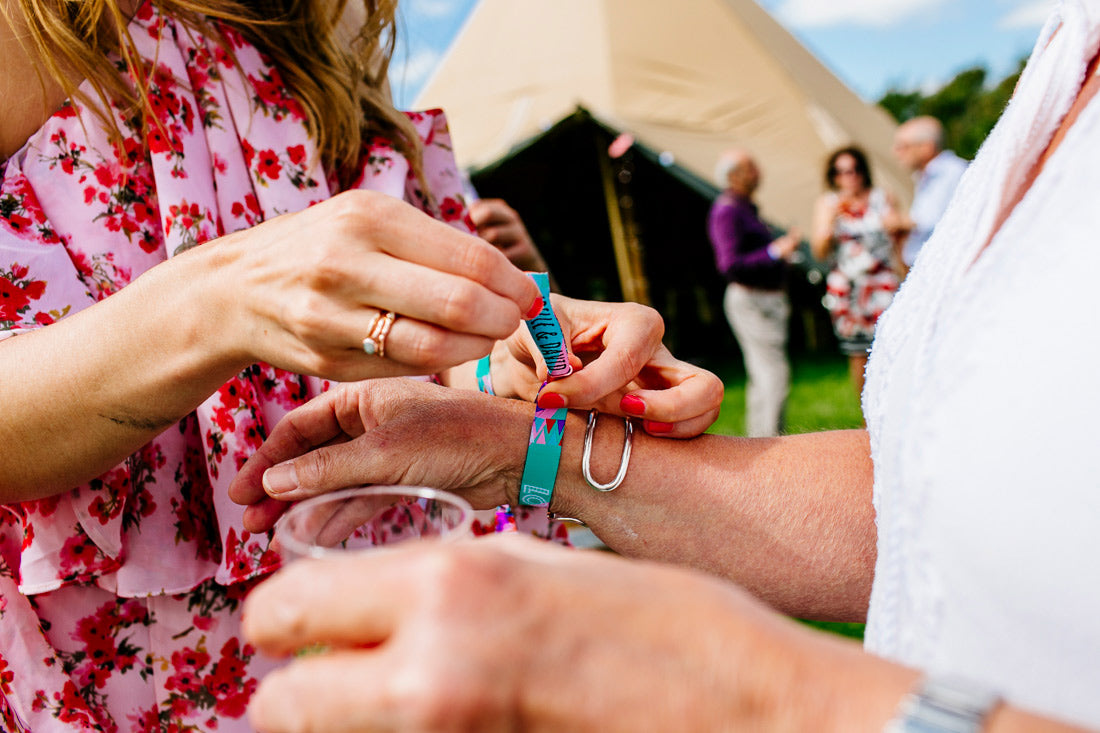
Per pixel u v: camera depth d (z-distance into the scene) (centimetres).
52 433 87
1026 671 57
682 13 741
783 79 736
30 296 99
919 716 43
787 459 104
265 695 47
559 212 799
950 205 83
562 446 103
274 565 107
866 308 589
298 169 122
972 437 59
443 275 68
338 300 71
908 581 67
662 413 102
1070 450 53
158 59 111
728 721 45
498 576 46
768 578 103
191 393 86
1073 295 56
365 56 137
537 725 46
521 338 109
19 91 102
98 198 107
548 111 732
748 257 591
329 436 108
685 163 722
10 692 98
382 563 47
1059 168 61
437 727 43
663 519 104
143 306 81
